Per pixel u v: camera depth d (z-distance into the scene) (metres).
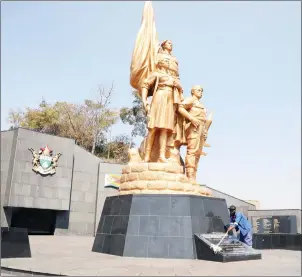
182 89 13.16
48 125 38.38
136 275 7.02
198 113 13.42
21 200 22.44
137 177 12.00
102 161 26.52
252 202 34.66
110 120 40.38
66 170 24.59
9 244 9.47
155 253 10.11
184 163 13.75
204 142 13.94
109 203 12.12
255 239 13.80
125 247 10.31
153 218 10.65
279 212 27.59
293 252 11.95
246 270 7.59
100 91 40.47
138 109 38.72
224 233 10.88
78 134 38.62
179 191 11.59
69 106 40.00
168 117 12.55
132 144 39.72
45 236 21.69
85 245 14.38
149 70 13.46
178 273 7.22
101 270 7.62
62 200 24.05
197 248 10.01
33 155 23.33
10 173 22.58
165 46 13.52
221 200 11.98
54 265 8.30
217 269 7.77
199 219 10.88
